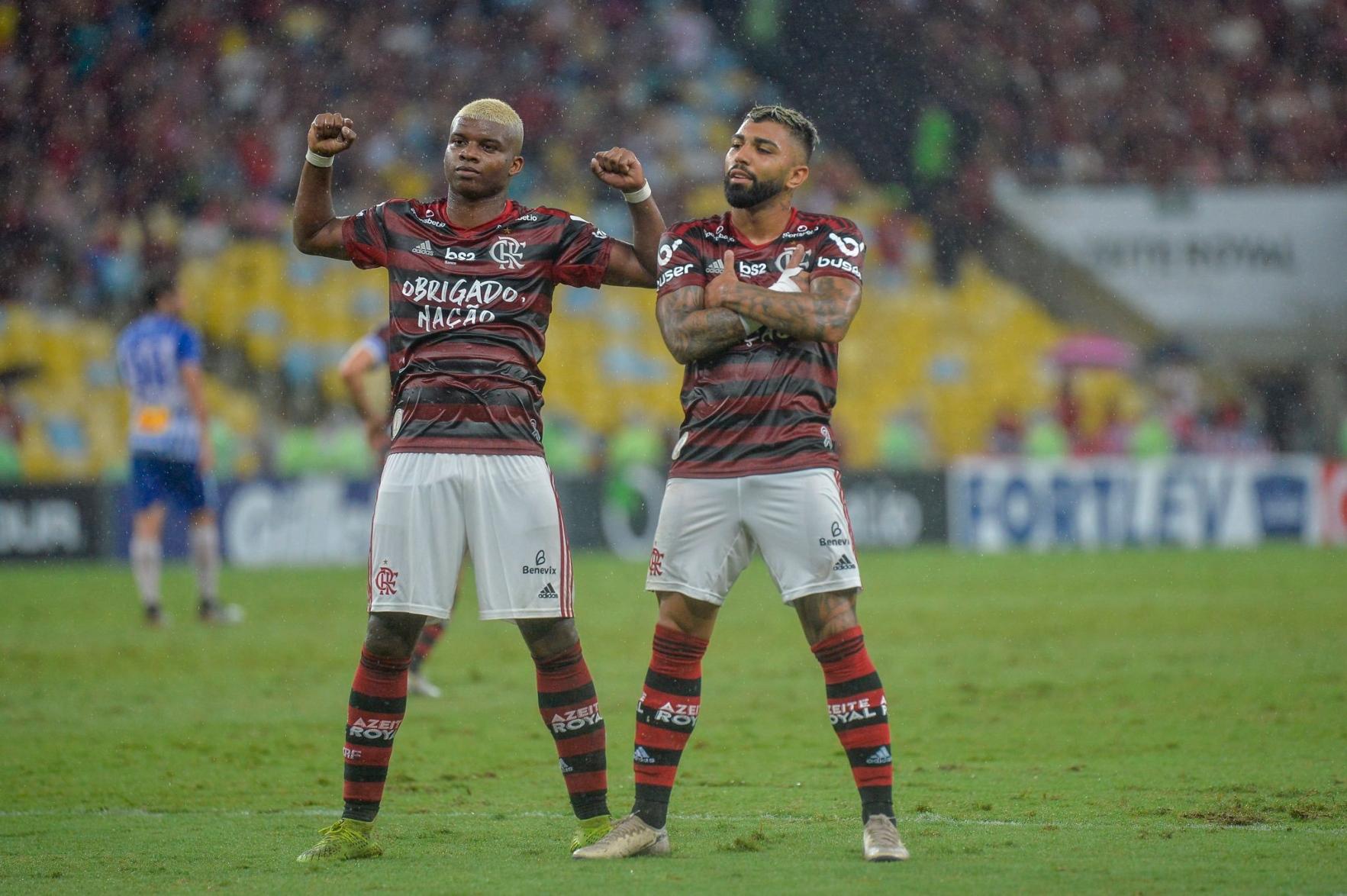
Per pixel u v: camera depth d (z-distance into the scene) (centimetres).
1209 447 8850
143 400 4228
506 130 1598
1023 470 7325
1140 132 9819
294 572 6100
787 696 2980
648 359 8350
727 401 1547
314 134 1600
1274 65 10212
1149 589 5159
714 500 1552
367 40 8831
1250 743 2372
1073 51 9931
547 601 1575
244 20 8719
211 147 8356
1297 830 1675
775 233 1591
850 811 1855
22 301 7731
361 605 4841
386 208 1644
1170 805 1852
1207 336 9375
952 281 9262
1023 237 9369
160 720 2733
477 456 1570
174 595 5184
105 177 8144
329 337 7875
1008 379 8931
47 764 2298
